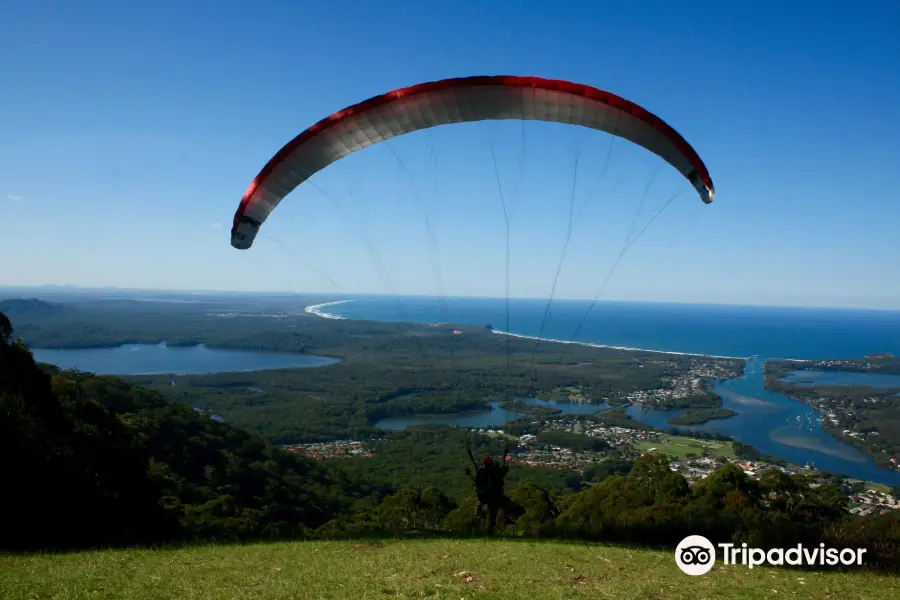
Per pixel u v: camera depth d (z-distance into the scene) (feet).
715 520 45.03
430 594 21.74
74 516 42.57
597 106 32.71
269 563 28.02
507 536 39.58
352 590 22.09
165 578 24.14
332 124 33.55
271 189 36.35
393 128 36.22
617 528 44.50
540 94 32.99
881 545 35.09
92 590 21.80
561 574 26.20
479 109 34.94
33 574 24.43
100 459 50.44
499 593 21.98
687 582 25.61
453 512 65.67
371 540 37.37
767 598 23.39
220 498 78.07
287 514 92.38
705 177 31.58
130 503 49.37
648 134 33.04
